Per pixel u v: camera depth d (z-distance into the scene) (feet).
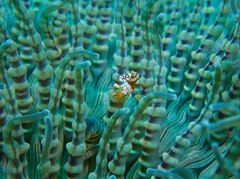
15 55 0.32
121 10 0.34
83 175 0.33
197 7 0.36
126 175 0.34
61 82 0.30
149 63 0.33
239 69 0.36
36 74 0.33
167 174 0.26
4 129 0.27
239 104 0.32
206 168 0.33
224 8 0.34
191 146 0.35
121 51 0.35
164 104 0.30
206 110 0.28
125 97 0.34
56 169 0.31
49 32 0.35
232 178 0.29
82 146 0.30
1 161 0.33
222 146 0.34
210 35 0.36
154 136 0.30
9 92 0.30
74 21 0.35
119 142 0.29
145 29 0.31
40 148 0.35
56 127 0.31
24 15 0.30
